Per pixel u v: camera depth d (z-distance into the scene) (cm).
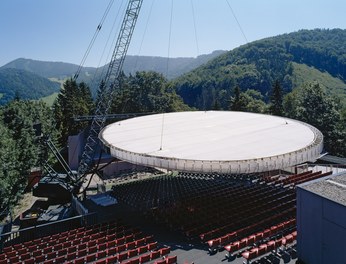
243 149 3741
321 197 1944
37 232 3362
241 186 4209
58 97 11088
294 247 2312
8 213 4309
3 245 3058
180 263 2308
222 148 3831
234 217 3000
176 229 2956
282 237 2434
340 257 1864
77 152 6850
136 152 3788
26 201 5253
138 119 6031
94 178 6128
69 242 2766
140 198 4094
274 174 4878
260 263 2164
